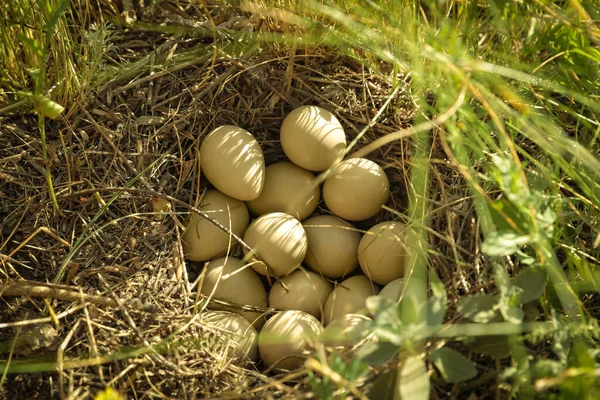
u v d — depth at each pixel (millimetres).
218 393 466
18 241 506
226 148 539
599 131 503
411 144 547
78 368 464
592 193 478
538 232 429
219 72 572
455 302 466
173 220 539
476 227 494
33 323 475
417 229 514
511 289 433
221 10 588
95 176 533
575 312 452
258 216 574
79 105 534
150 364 470
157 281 513
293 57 554
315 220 559
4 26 514
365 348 437
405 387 415
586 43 511
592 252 498
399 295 499
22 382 460
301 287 533
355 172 542
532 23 527
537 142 481
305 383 463
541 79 500
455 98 480
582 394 403
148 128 551
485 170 514
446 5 547
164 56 573
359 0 539
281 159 583
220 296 530
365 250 534
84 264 508
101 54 543
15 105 508
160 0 599
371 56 564
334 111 567
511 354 437
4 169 516
